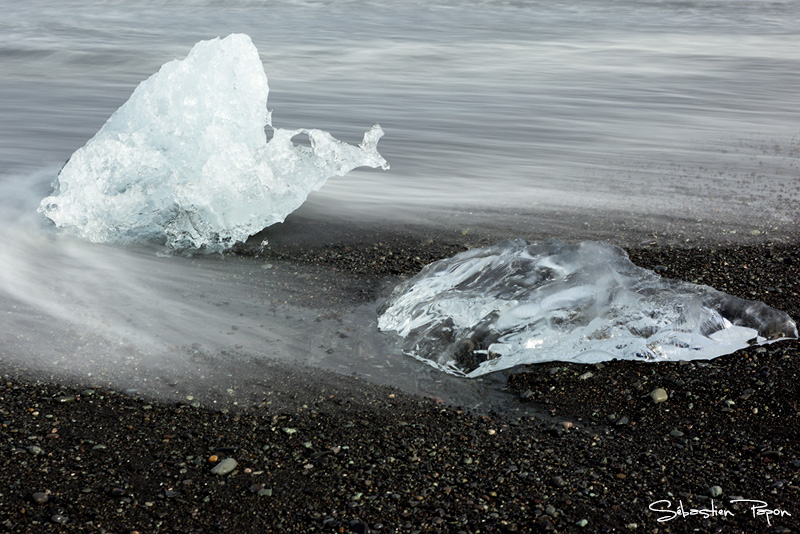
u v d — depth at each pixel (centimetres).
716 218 530
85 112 994
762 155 731
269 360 345
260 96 520
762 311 360
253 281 430
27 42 1764
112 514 244
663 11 2541
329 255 469
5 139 806
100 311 390
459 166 706
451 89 1189
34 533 234
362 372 337
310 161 493
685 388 319
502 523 243
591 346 347
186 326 376
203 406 309
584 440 289
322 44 1759
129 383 324
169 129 503
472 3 2806
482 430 296
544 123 923
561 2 2805
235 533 238
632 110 1005
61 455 273
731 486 260
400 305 382
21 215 525
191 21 2336
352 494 256
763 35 1930
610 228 516
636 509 249
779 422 295
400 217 543
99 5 2761
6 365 334
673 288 371
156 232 488
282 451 280
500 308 351
